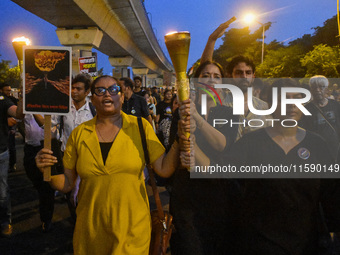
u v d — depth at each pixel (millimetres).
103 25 25625
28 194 5652
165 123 4512
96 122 2180
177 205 2223
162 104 6312
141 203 2092
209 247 2184
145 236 2059
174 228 2309
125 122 2150
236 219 2205
